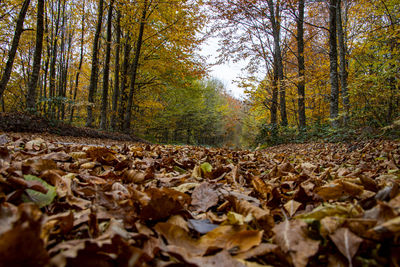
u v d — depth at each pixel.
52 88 18.39
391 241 0.73
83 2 19.41
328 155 5.60
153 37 17.47
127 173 1.86
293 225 0.86
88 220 0.91
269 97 17.78
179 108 27.30
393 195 1.05
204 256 0.77
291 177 2.01
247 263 0.74
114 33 21.17
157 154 3.57
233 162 3.53
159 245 0.78
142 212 0.95
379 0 12.18
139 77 21.08
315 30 18.34
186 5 15.27
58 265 0.52
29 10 14.91
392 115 8.02
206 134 42.44
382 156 3.81
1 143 2.78
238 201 1.20
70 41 22.44
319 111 18.50
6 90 19.77
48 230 0.80
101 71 25.67
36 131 9.14
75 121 20.75
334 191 1.29
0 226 0.66
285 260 0.75
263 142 15.34
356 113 8.59
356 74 12.56
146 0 14.93
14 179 1.07
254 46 17.38
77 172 1.82
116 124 18.81
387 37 9.62
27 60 19.41
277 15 16.31
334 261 0.75
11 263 0.48
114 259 0.66
